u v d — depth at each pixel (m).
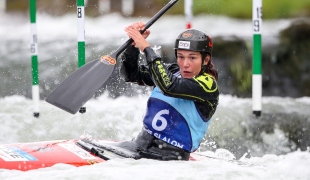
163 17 55.28
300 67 40.69
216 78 18.38
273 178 16.02
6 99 34.97
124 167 16.30
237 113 31.86
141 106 31.48
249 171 16.47
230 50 40.00
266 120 31.58
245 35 41.88
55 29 53.97
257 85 27.97
